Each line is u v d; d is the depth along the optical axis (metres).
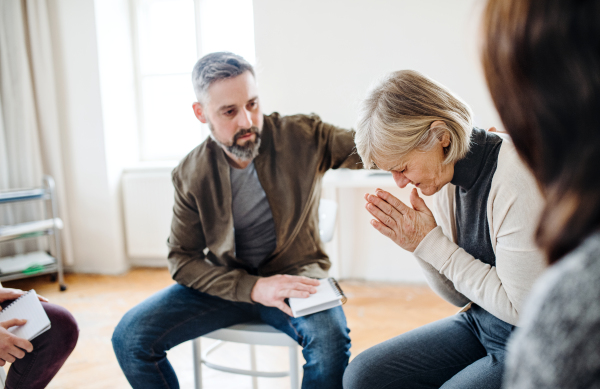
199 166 1.38
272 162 1.37
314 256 1.45
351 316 2.50
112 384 1.92
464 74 2.69
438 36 2.70
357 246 3.07
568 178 0.38
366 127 0.97
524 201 0.86
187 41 3.61
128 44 3.60
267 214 1.41
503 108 0.44
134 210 3.47
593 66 0.36
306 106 2.94
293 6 2.87
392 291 2.85
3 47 3.20
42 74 3.29
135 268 3.58
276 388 1.83
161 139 3.77
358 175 2.86
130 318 1.29
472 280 0.97
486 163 0.95
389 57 2.79
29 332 1.16
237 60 1.28
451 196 1.10
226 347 2.26
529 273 0.87
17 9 3.20
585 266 0.36
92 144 3.35
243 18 3.36
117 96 3.47
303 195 1.38
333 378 1.14
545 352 0.36
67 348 1.35
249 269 1.45
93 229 3.45
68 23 3.25
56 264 3.12
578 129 0.37
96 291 3.08
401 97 0.92
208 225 1.41
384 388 1.05
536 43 0.39
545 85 0.39
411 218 1.02
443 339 1.11
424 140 0.91
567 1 0.37
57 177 3.39
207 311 1.35
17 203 3.35
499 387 0.91
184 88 3.66
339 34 2.84
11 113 3.27
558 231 0.38
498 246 0.92
